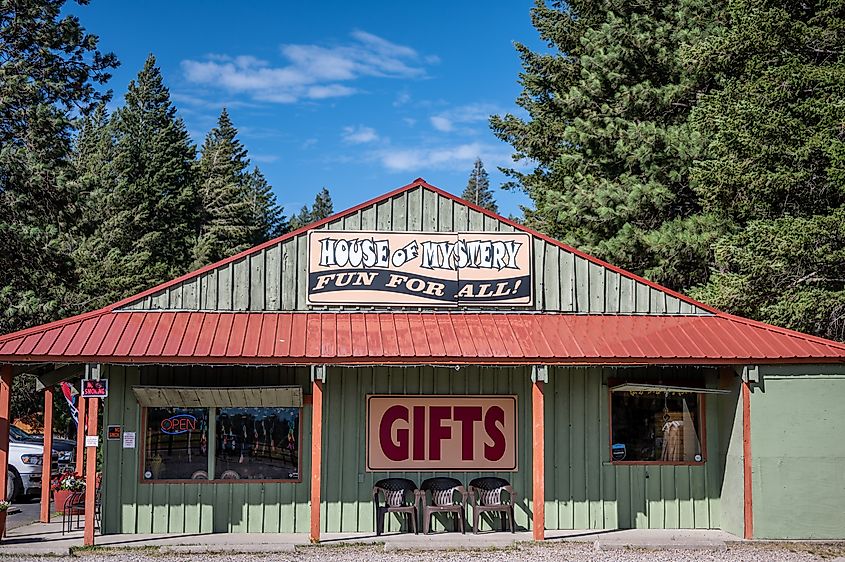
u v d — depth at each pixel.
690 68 23.98
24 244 27.00
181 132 56.94
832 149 18.70
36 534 15.49
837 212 19.05
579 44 34.34
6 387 14.44
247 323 15.38
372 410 16.06
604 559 13.69
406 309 16.16
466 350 14.79
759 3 22.14
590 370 16.55
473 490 15.70
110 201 48.69
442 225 16.48
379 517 15.44
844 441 15.43
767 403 15.45
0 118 28.06
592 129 29.83
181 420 15.73
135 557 13.60
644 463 16.38
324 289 16.02
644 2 31.55
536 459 14.91
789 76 20.31
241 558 13.65
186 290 15.73
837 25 21.08
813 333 20.64
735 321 16.41
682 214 28.69
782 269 19.89
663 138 27.84
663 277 26.56
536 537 14.88
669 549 14.58
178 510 15.50
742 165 21.03
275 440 15.88
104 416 15.53
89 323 14.87
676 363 14.99
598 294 16.56
